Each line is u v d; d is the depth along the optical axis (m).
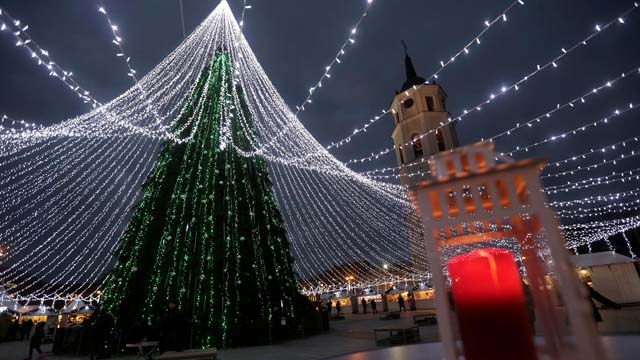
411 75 39.22
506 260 3.17
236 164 14.93
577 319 2.42
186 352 7.04
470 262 3.22
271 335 12.23
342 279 38.34
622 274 16.39
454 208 3.11
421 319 15.65
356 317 28.09
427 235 3.01
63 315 25.39
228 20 11.92
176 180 14.16
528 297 6.64
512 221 3.62
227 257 12.59
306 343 11.34
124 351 11.60
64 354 13.06
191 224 13.05
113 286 13.05
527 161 2.82
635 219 22.48
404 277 32.28
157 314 11.63
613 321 10.04
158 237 13.26
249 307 12.12
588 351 2.35
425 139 34.16
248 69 12.15
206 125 15.12
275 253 14.33
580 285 2.48
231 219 13.41
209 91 15.89
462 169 3.13
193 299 11.80
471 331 3.06
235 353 9.70
